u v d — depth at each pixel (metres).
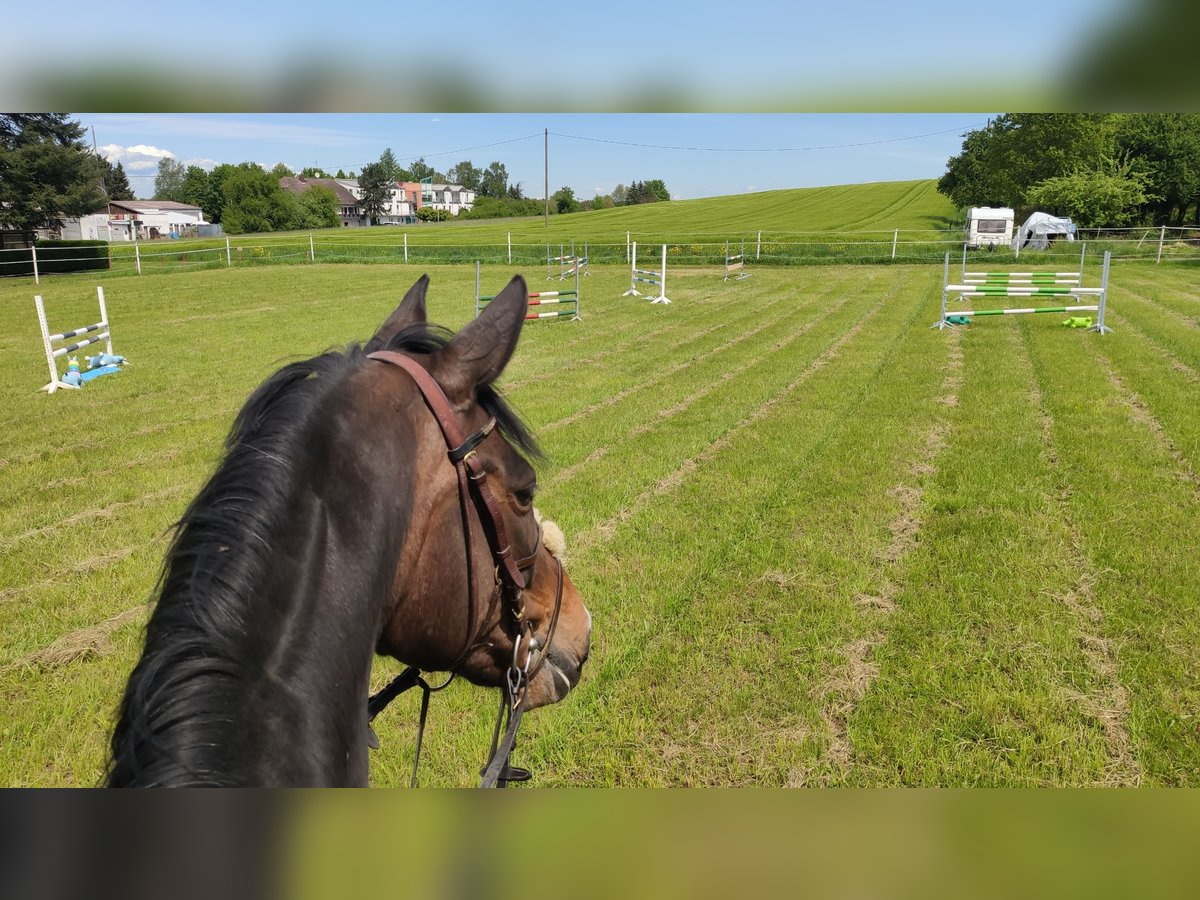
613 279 29.06
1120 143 40.53
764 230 60.56
